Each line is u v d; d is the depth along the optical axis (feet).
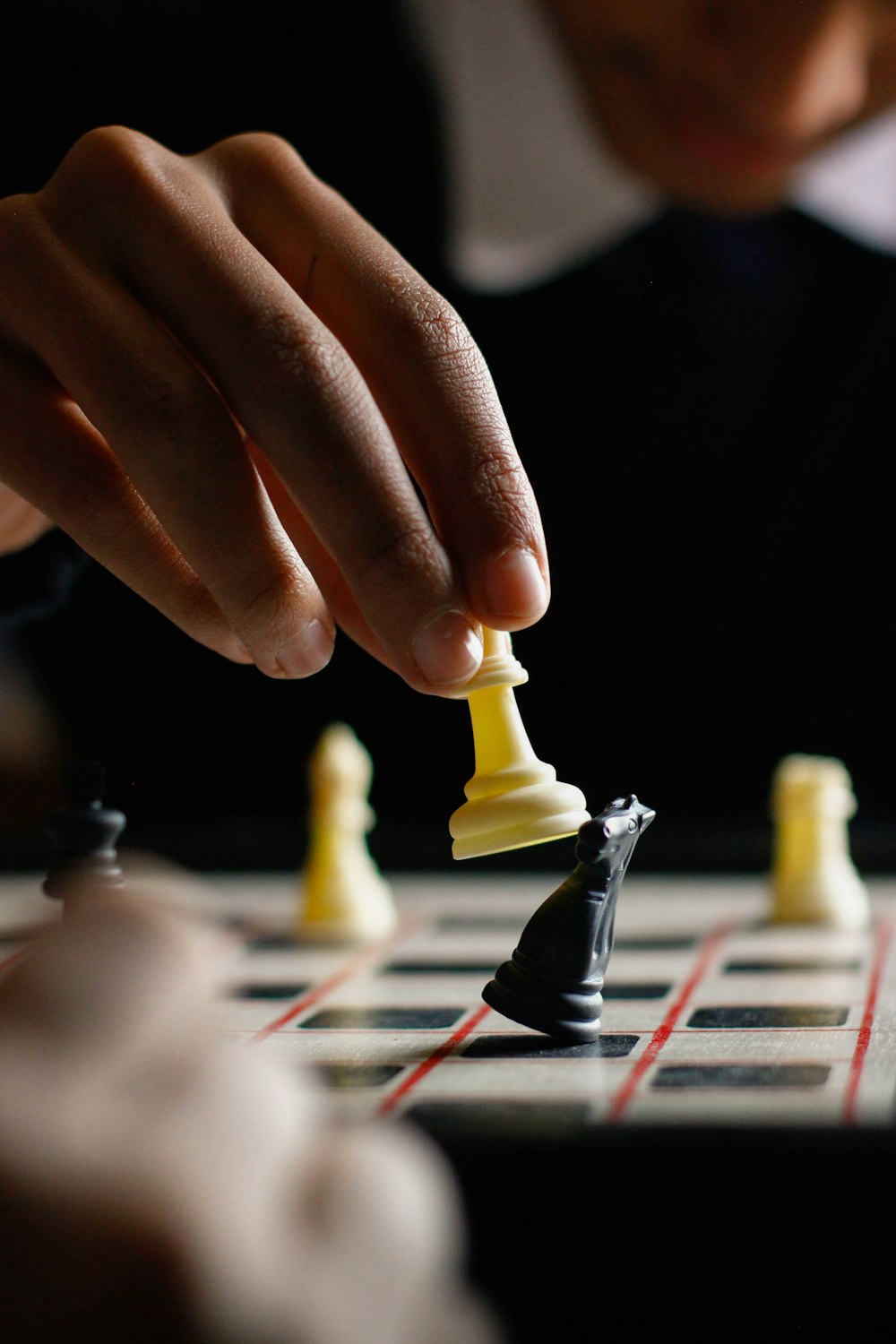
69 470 1.42
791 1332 1.19
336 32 3.29
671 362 3.47
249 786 3.44
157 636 3.39
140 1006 0.87
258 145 1.49
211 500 1.33
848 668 3.48
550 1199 1.20
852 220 3.34
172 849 2.50
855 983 1.64
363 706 3.43
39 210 1.41
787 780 1.97
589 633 3.52
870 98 3.16
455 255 3.45
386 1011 1.57
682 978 1.68
